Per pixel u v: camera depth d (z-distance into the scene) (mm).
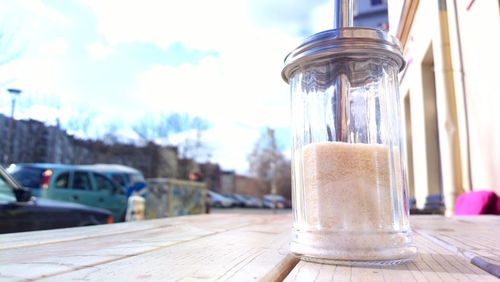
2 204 881
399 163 201
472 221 501
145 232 340
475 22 851
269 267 160
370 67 200
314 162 195
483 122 826
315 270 162
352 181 185
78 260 177
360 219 179
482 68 820
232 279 137
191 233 325
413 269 164
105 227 402
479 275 150
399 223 188
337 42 196
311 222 190
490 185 799
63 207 1002
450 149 983
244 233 326
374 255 171
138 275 143
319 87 205
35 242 255
